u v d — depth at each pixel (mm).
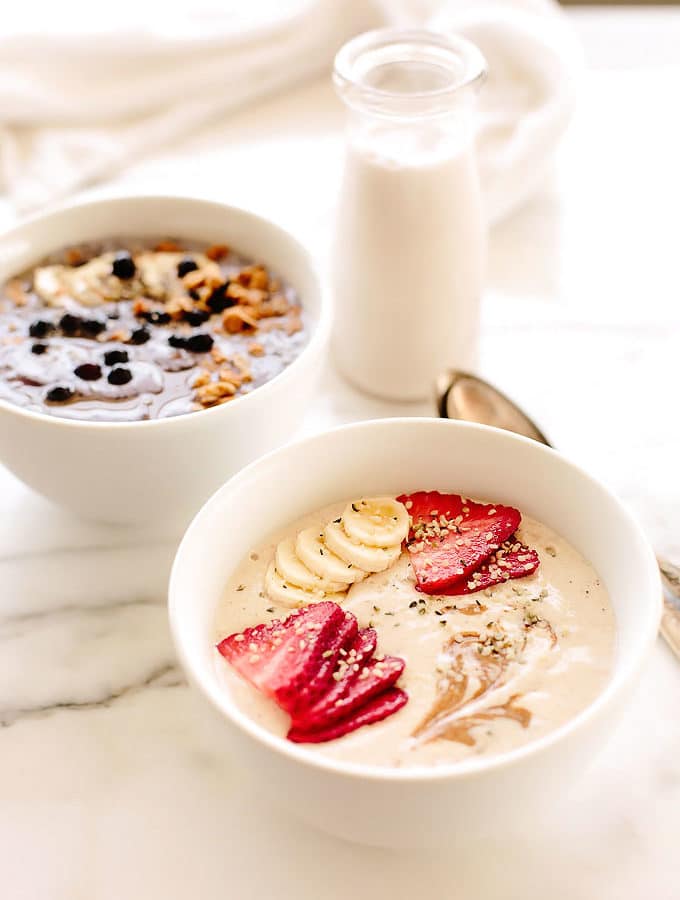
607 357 688
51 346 612
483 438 543
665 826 513
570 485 533
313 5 831
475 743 481
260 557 542
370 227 629
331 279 667
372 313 646
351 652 504
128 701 549
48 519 616
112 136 820
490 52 772
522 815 478
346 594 532
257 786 495
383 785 450
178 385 597
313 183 792
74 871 505
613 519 520
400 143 629
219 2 843
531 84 768
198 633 502
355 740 483
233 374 598
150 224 659
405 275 633
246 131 840
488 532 542
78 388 591
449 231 628
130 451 554
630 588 508
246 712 493
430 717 490
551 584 529
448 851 507
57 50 802
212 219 651
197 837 512
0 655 564
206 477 578
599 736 467
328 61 862
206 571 517
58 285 638
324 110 854
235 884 501
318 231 756
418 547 540
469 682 498
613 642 509
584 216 772
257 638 509
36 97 803
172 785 525
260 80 848
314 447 542
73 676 558
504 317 711
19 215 778
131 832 514
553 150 743
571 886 499
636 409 661
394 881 500
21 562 598
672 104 852
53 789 525
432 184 617
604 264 741
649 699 546
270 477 537
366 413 666
